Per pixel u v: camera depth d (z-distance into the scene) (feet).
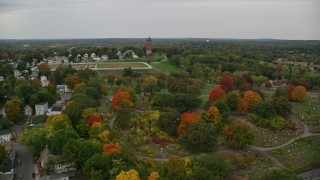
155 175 481.87
